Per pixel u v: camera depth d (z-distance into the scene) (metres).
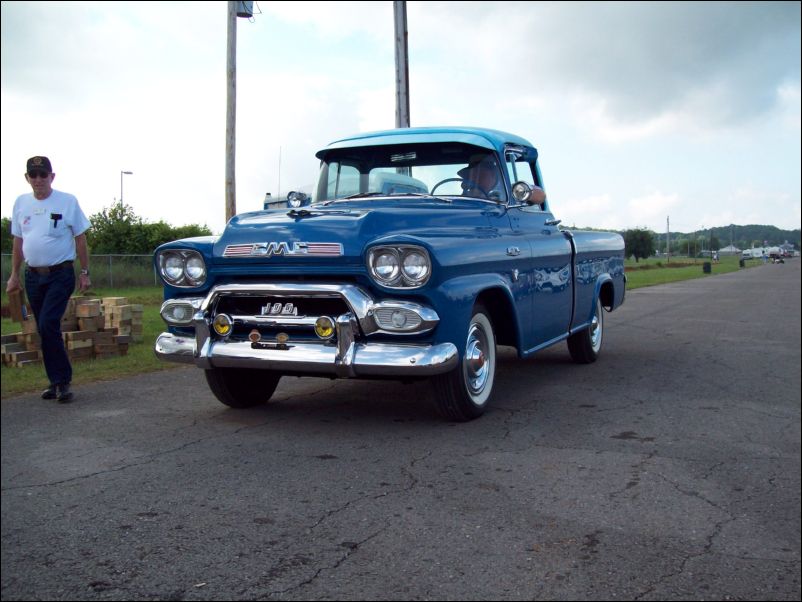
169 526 3.25
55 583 2.73
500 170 5.94
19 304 6.34
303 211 4.84
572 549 3.05
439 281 4.45
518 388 6.47
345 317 4.48
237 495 3.63
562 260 6.54
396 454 4.34
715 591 2.72
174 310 4.97
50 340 5.84
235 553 2.97
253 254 4.66
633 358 8.41
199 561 2.90
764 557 3.01
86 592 2.66
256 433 4.85
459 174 5.79
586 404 5.82
